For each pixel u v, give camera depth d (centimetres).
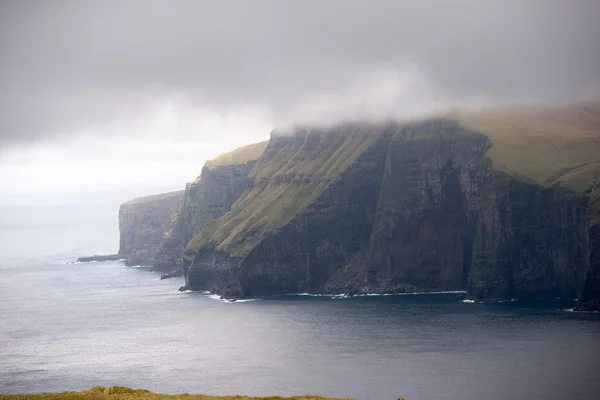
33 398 16825
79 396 16825
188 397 16912
